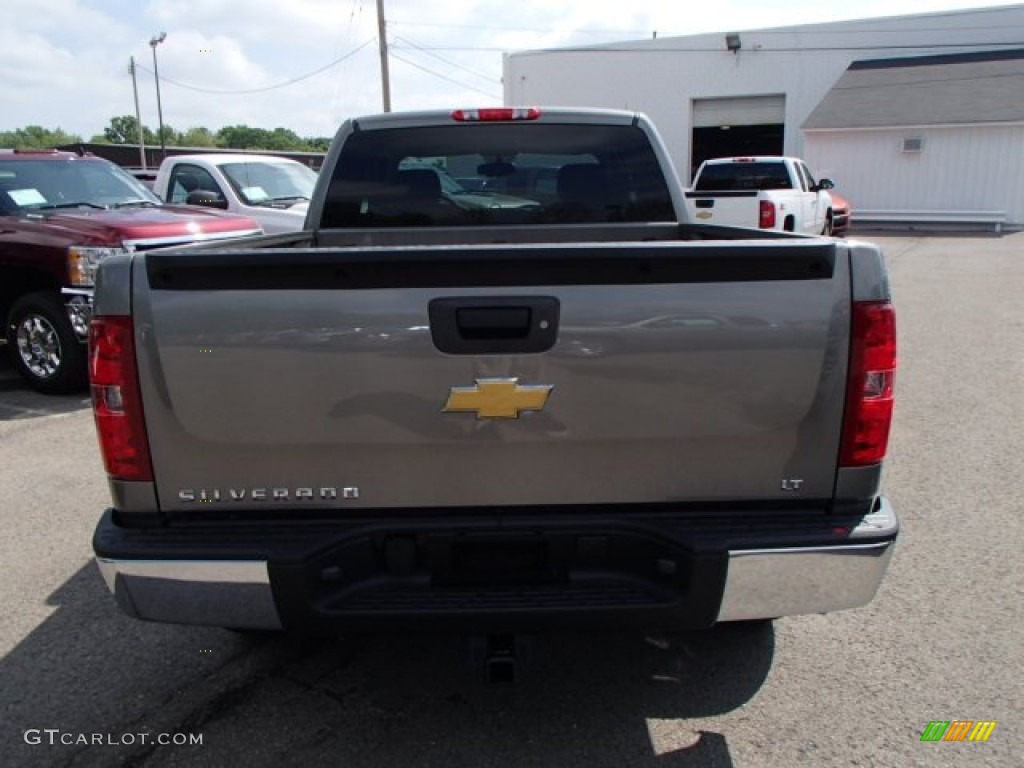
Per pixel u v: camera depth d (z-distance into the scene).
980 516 4.64
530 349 2.41
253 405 2.45
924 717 2.96
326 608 2.50
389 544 2.57
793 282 2.41
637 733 2.90
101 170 9.43
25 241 7.64
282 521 2.57
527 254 2.36
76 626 3.68
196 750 2.85
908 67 29.11
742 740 2.86
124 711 3.07
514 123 4.46
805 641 3.46
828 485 2.55
